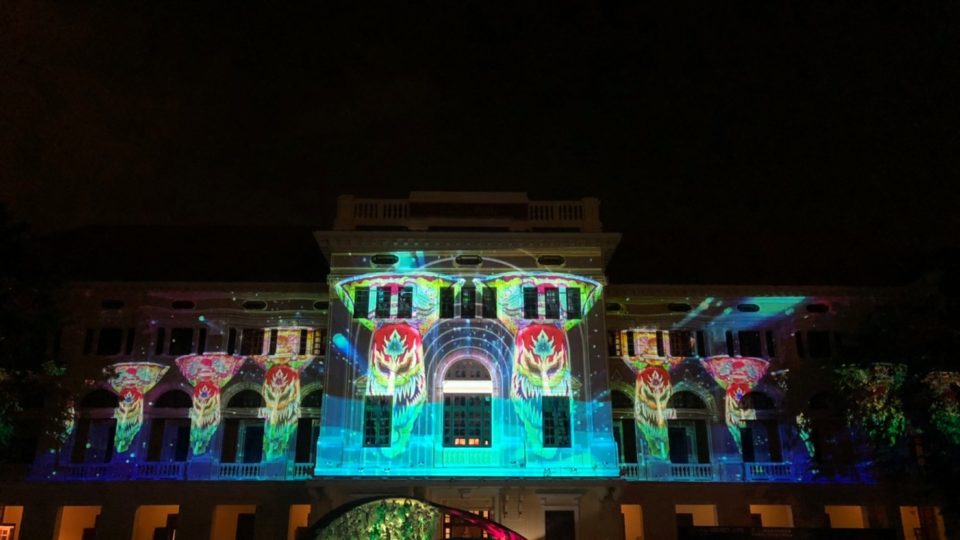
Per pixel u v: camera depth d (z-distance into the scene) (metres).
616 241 37.75
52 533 36.97
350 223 38.09
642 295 40.88
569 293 37.47
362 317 36.81
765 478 38.38
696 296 40.97
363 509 23.03
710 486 37.84
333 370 36.00
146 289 40.56
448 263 37.69
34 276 34.72
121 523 36.91
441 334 36.62
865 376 36.12
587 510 34.50
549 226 38.34
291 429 38.88
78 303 40.41
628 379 39.84
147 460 38.69
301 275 41.88
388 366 36.06
